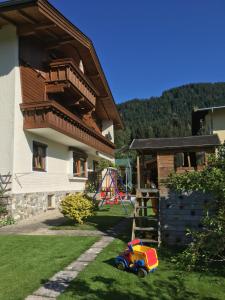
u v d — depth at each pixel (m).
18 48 13.23
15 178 12.58
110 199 19.03
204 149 8.41
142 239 8.32
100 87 23.00
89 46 18.20
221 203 5.12
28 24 13.15
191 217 7.95
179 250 7.59
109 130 28.75
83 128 18.28
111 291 5.22
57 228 10.66
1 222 11.66
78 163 20.91
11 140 12.61
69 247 7.93
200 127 23.09
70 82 15.73
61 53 18.17
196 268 5.95
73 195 11.67
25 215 13.20
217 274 6.02
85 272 6.05
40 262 6.68
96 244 8.29
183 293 5.19
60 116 14.50
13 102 12.77
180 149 8.52
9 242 8.55
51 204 16.16
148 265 5.95
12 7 11.93
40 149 15.27
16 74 12.98
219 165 5.78
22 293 5.06
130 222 12.05
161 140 9.02
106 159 25.73
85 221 12.02
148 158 10.25
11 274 5.95
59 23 13.66
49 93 16.06
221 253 6.57
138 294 5.12
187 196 8.01
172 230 8.06
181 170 8.56
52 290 5.21
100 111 26.80
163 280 5.76
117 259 6.38
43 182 15.20
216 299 4.98
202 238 4.67
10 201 12.23
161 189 8.27
